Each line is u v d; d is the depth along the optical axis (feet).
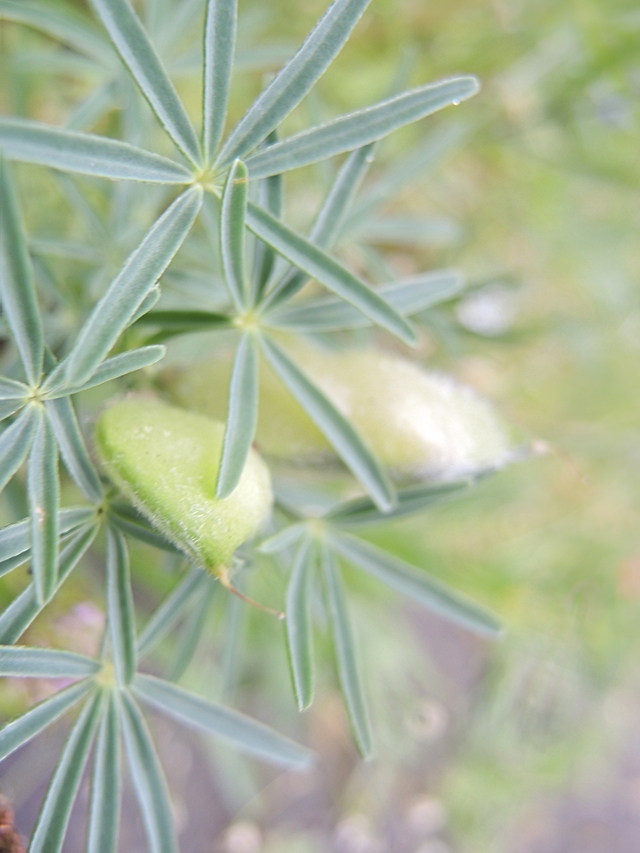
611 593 1.18
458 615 0.67
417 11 0.93
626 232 1.12
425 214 1.08
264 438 0.65
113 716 0.61
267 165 0.56
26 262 0.51
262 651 1.05
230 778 1.19
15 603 0.57
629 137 1.04
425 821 1.33
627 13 0.91
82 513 0.58
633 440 1.17
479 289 0.84
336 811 1.31
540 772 1.32
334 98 0.95
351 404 0.65
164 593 0.87
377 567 0.67
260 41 0.92
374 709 1.16
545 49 0.98
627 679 1.34
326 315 0.63
